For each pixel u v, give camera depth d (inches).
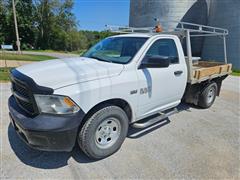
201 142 143.7
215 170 112.3
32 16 2176.4
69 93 96.7
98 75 108.7
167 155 125.0
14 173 102.7
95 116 108.7
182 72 163.0
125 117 124.1
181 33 174.1
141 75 127.3
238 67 872.3
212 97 228.2
